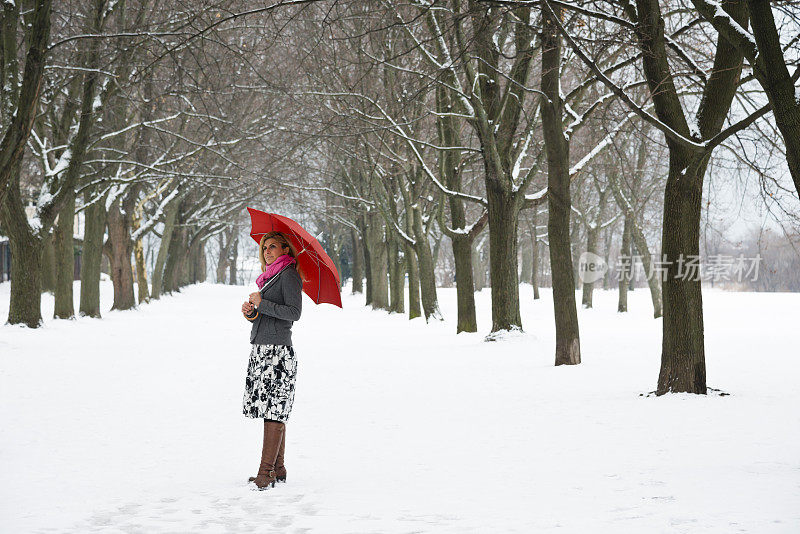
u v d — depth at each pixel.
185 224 50.44
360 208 44.47
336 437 8.73
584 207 48.12
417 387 13.19
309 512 5.44
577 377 14.10
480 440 8.41
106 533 4.90
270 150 30.19
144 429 9.23
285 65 28.83
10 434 8.76
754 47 9.73
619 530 4.79
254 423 9.70
